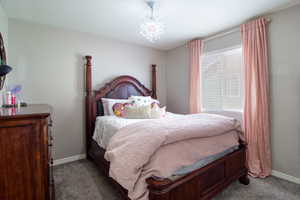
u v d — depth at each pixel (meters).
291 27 2.04
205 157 1.55
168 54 3.99
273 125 2.22
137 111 2.52
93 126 2.80
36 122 1.11
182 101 3.62
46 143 1.17
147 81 3.71
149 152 1.24
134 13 2.18
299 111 2.00
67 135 2.71
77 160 2.78
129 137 1.52
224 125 1.82
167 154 1.29
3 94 1.98
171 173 1.23
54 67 2.60
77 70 2.80
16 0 1.85
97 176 2.22
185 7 2.03
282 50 2.12
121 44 3.30
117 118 2.47
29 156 1.08
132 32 2.85
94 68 2.97
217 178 1.66
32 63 2.43
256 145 2.27
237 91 2.70
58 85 2.63
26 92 2.38
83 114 2.87
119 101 2.97
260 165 2.24
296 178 2.03
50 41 2.56
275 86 2.19
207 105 3.14
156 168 1.20
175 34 2.96
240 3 1.95
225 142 1.79
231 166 1.84
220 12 2.16
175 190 1.26
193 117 2.09
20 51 2.34
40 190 1.12
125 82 3.28
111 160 1.51
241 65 2.64
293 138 2.05
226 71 2.85
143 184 1.22
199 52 3.12
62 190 1.88
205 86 3.17
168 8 2.05
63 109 2.68
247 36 2.39
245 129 2.42
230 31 2.68
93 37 2.96
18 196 1.05
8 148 1.02
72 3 1.93
